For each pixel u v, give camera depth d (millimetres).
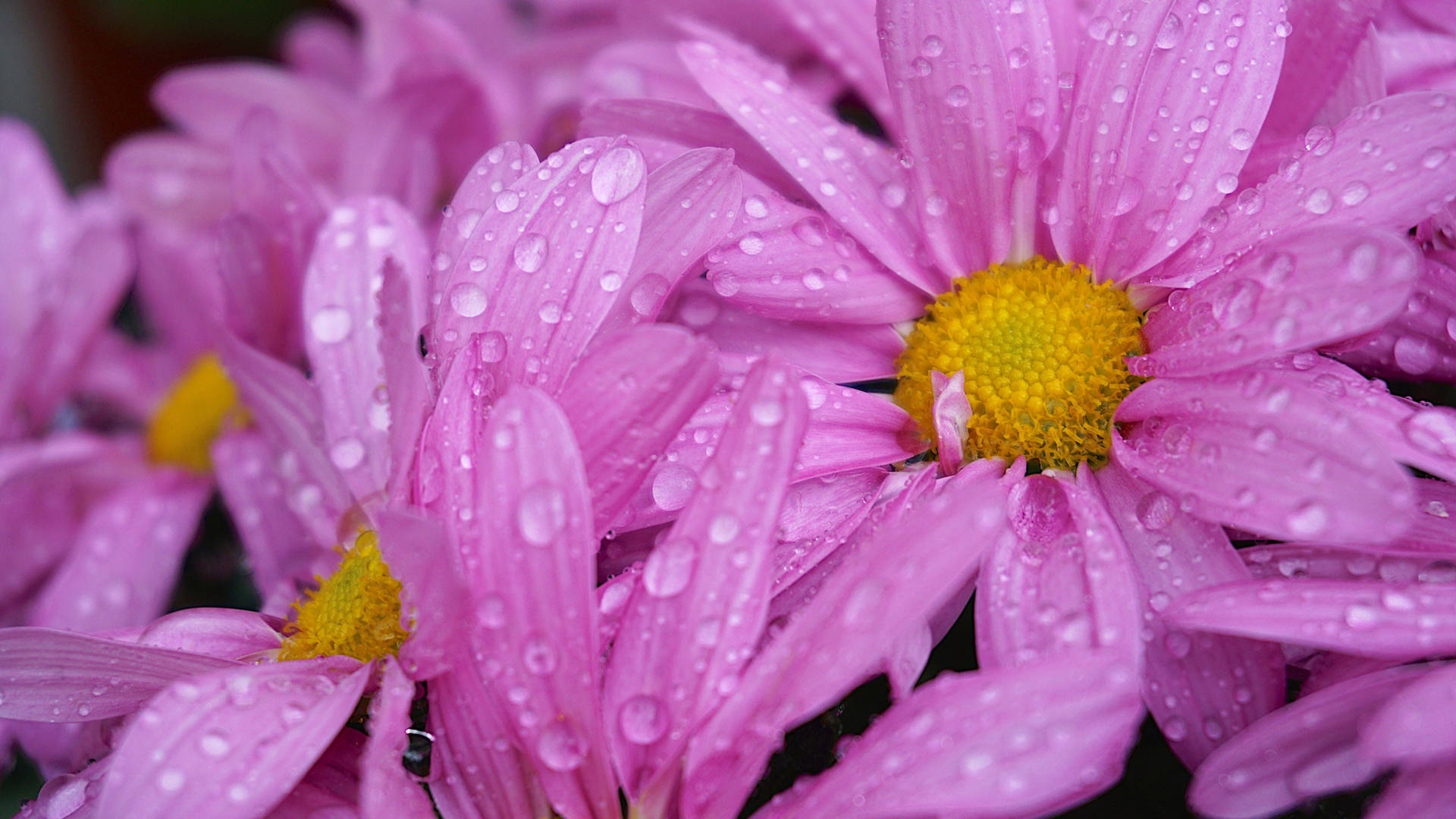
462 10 256
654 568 180
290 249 216
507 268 188
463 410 184
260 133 217
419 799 181
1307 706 177
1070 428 195
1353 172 187
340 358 199
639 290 189
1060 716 169
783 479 177
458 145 238
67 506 246
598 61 216
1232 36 191
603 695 180
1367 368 192
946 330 198
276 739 179
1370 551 180
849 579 177
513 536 178
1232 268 187
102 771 188
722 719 178
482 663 180
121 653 186
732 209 189
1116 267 197
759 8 223
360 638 191
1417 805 172
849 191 198
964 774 169
